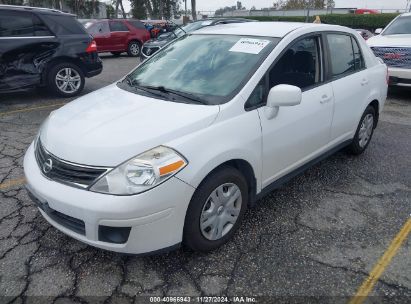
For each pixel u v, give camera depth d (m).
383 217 3.24
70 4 42.38
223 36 3.47
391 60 7.27
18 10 6.60
